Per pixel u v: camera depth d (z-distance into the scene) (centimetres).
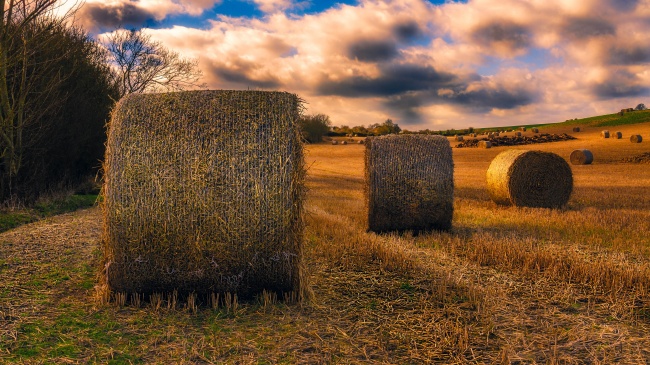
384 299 609
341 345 467
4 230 1082
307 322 527
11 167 1351
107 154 588
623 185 2220
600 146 4466
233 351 450
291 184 580
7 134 1351
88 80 1966
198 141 578
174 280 581
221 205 571
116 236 576
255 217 574
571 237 999
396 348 462
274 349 455
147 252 575
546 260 767
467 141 5497
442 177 1088
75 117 1773
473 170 3353
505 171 1505
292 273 587
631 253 856
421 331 504
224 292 588
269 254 579
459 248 908
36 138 1486
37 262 756
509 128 10025
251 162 576
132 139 580
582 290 644
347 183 2641
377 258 817
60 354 439
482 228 1133
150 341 470
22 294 601
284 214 578
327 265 769
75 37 1884
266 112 592
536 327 516
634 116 7606
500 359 438
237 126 584
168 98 607
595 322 534
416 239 1015
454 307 575
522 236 1012
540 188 1510
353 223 1188
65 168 1870
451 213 1101
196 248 573
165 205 570
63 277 680
